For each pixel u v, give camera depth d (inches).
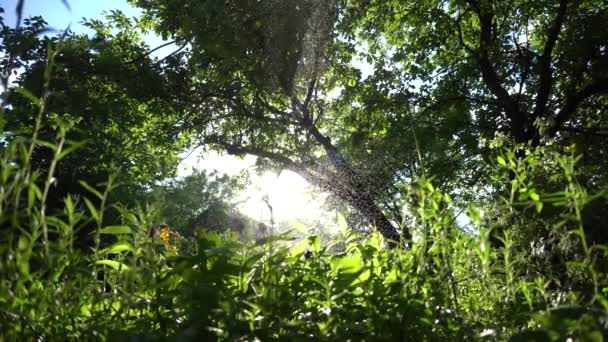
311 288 59.2
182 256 55.2
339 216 73.6
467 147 576.7
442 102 633.6
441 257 65.7
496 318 60.6
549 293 60.6
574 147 62.4
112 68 589.9
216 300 51.6
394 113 653.9
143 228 54.3
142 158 689.0
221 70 613.0
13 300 45.8
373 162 598.2
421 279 59.3
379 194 553.0
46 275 54.1
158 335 47.7
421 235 61.1
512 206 63.5
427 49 674.8
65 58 512.7
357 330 55.4
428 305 57.0
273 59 608.1
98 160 553.9
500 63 620.1
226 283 60.6
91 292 55.6
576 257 57.1
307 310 55.4
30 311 49.0
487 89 653.9
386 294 57.4
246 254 57.2
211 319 51.8
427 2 676.7
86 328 51.7
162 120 735.7
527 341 50.9
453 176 580.7
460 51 676.7
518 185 61.5
